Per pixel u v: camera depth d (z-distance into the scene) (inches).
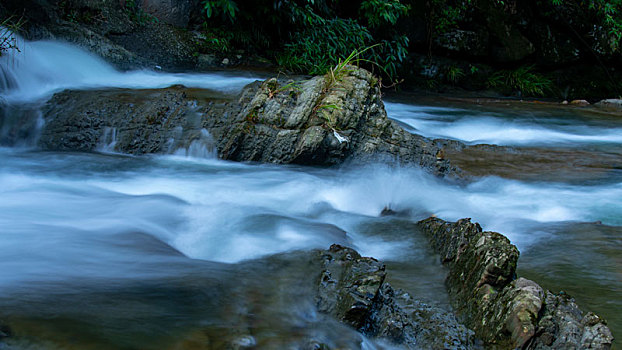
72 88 287.3
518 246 152.2
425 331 98.1
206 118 233.9
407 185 203.8
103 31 398.9
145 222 148.2
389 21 535.2
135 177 201.5
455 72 570.6
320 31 502.6
